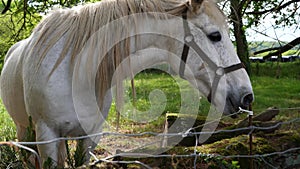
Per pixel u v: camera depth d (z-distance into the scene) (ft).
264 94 27.71
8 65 9.62
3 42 18.88
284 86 31.22
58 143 7.88
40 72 7.61
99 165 6.64
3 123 18.37
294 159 9.75
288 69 37.68
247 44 18.99
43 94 7.55
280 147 9.82
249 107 7.84
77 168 6.00
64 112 7.59
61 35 7.77
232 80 7.82
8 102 9.70
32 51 7.96
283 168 9.57
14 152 6.98
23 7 17.81
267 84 32.22
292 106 22.75
